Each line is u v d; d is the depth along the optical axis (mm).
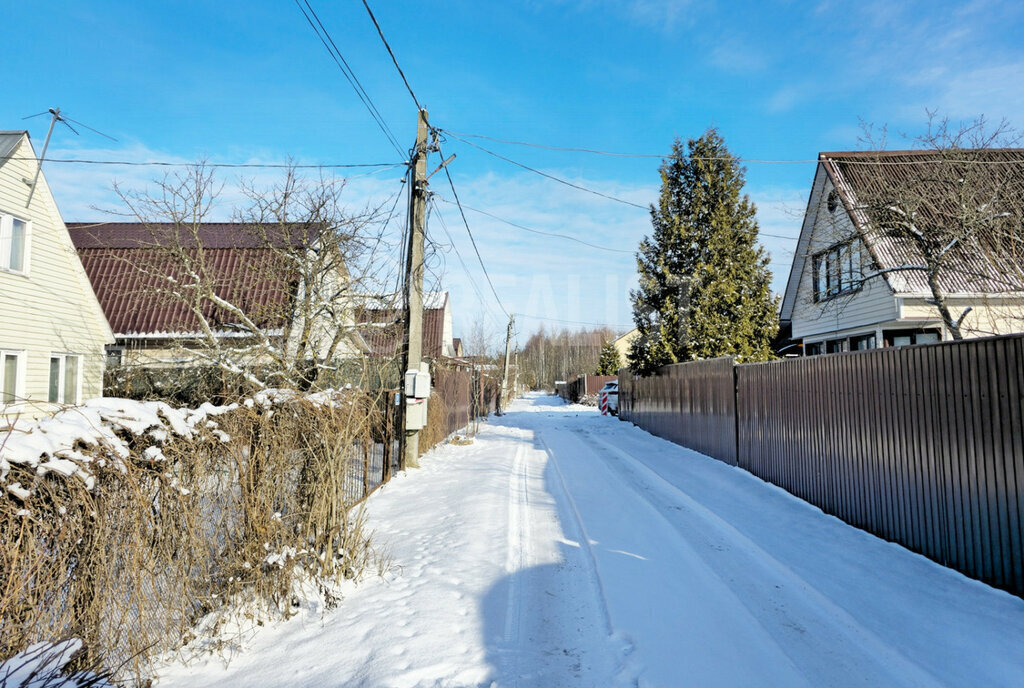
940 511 5117
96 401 3379
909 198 9719
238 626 3895
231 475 4031
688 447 13836
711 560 5477
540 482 9523
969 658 3514
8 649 2533
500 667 3516
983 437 4598
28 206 13422
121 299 17453
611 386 30672
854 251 13625
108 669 2957
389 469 9242
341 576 4824
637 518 7016
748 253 17328
